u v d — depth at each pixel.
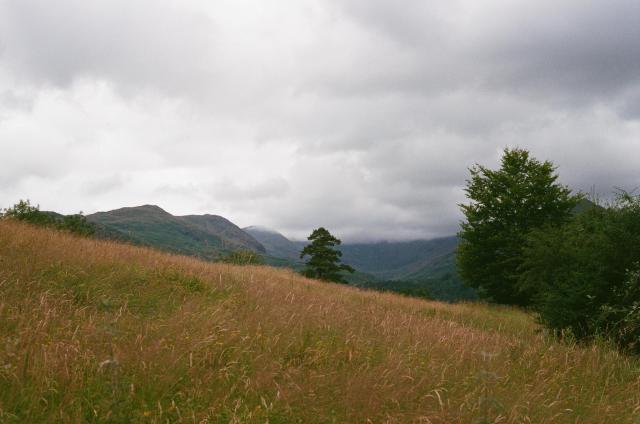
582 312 10.27
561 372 7.29
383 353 6.96
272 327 7.17
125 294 7.84
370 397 5.12
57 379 4.72
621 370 7.66
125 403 4.54
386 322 9.00
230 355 5.97
